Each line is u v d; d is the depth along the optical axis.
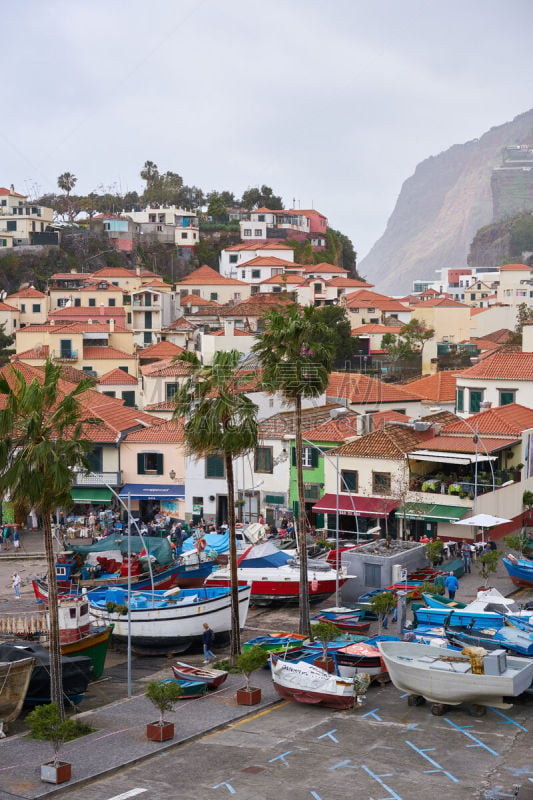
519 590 55.69
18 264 195.75
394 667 37.34
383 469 66.94
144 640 46.91
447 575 55.97
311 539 64.75
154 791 29.88
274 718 36.56
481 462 67.94
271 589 55.06
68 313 157.62
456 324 191.62
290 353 48.34
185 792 29.75
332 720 36.09
